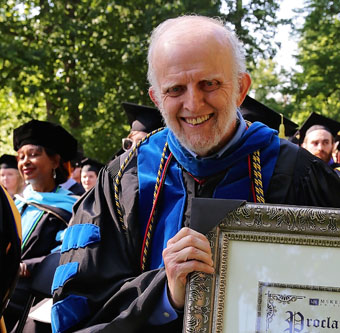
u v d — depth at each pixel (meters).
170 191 2.84
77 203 3.10
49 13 20.80
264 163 2.80
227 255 2.44
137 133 6.38
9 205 2.89
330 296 2.38
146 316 2.57
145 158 2.96
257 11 21.92
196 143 2.61
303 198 2.78
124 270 2.82
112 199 2.94
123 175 2.97
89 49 20.86
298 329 2.38
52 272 3.95
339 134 7.69
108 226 2.91
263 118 4.71
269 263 2.42
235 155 2.76
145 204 2.86
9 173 8.77
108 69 21.50
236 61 2.62
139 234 2.84
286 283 2.40
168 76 2.54
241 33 21.30
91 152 21.67
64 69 21.20
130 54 20.20
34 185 5.54
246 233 2.45
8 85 20.91
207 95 2.54
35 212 5.41
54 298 2.84
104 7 20.80
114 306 2.71
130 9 20.84
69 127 21.64
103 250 2.86
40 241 5.26
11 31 21.11
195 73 2.51
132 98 21.44
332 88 24.98
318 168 2.85
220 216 2.46
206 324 2.38
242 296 2.41
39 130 5.47
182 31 2.57
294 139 7.74
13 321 4.86
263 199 2.74
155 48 2.63
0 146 22.55
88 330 2.62
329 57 24.89
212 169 2.76
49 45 20.66
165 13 20.02
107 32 20.95
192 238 2.42
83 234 2.88
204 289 2.40
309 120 7.65
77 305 2.79
